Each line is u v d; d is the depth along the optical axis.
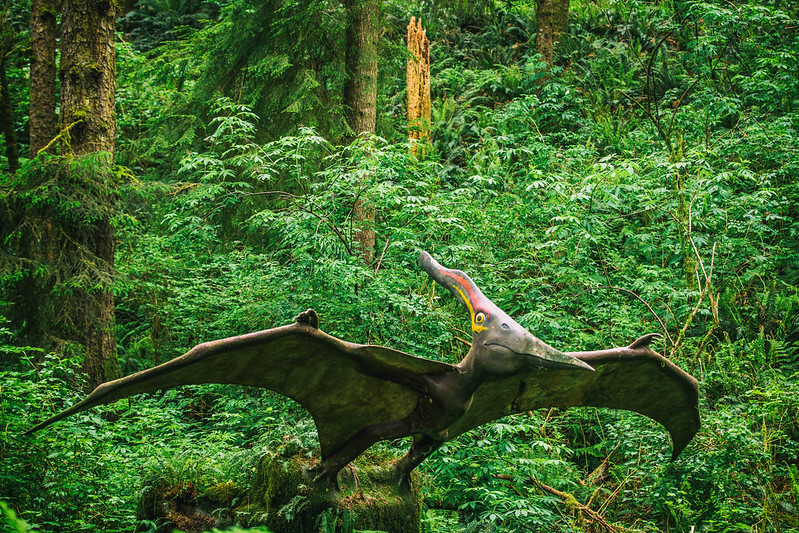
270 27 10.34
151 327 9.84
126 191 8.62
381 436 4.22
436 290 8.61
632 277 9.28
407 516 4.50
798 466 6.57
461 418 4.29
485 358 3.86
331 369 3.94
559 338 7.88
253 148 10.08
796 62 12.59
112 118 8.55
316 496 4.23
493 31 19.50
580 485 6.47
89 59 8.34
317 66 10.59
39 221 7.98
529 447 6.37
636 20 18.20
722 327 8.70
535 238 9.30
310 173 9.66
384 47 11.41
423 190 9.00
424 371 4.05
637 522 6.09
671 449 6.25
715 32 13.15
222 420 7.46
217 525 4.32
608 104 14.86
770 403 6.52
